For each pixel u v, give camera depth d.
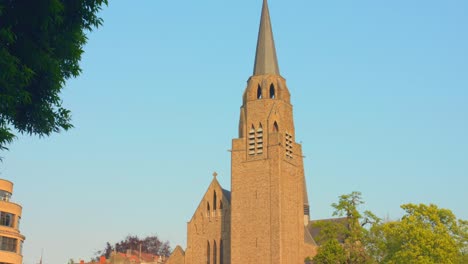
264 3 110.62
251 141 101.88
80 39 28.16
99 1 28.03
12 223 97.69
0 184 97.88
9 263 95.19
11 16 25.00
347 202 81.81
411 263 77.44
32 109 27.95
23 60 25.66
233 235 98.81
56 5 25.14
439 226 82.44
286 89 105.38
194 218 107.88
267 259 94.50
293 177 101.75
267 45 107.06
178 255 108.75
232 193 100.94
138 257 142.38
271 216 96.25
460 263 84.00
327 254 77.81
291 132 104.12
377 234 84.50
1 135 24.28
